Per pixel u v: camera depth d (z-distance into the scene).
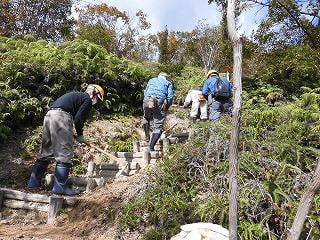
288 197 4.06
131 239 4.27
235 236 1.95
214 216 4.08
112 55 11.19
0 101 8.17
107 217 4.76
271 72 10.36
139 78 10.81
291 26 10.91
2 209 5.25
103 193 5.36
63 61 9.51
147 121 8.30
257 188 4.20
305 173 4.48
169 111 11.27
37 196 5.33
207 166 4.75
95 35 27.67
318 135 5.24
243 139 4.91
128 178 5.83
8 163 7.18
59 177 5.69
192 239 2.89
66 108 5.85
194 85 13.68
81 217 4.97
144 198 4.53
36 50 10.20
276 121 5.58
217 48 22.19
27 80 8.85
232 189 2.00
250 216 3.97
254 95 9.34
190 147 5.00
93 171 6.99
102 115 9.75
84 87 9.55
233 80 2.09
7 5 19.03
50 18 20.88
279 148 4.77
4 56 9.25
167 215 4.30
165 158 5.11
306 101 6.83
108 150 8.26
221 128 5.09
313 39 10.78
